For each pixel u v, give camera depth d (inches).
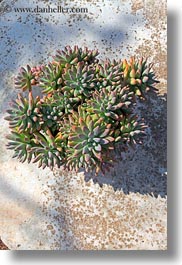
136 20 45.6
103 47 45.3
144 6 45.7
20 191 44.2
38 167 40.9
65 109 39.0
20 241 43.9
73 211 43.9
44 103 39.1
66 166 39.9
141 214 43.8
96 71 39.2
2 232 43.9
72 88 38.7
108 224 43.8
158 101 44.9
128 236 43.7
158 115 44.7
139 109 44.7
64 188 44.1
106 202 43.9
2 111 44.8
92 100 38.1
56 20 45.8
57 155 38.6
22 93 44.8
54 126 39.4
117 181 44.1
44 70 39.6
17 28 45.8
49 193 44.1
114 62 39.7
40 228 43.9
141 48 45.3
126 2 45.8
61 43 45.5
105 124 37.6
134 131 38.3
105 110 37.2
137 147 44.4
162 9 45.7
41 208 44.1
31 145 39.1
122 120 38.4
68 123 38.3
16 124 38.4
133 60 39.3
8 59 45.4
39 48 45.5
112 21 45.6
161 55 45.3
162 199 44.0
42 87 40.1
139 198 44.0
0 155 44.5
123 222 43.8
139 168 44.2
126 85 38.9
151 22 45.6
